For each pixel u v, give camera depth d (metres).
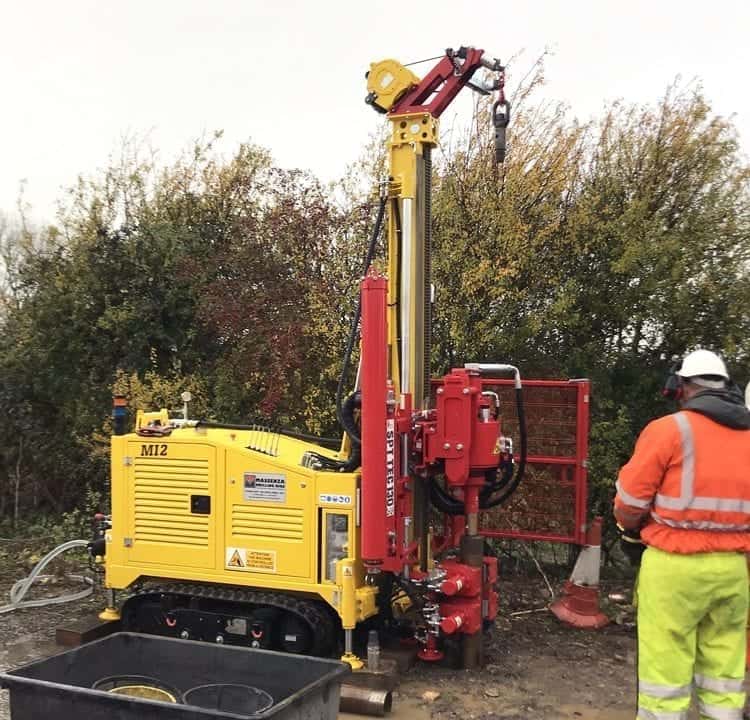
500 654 5.36
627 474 3.50
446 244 7.40
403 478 4.65
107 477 9.32
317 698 3.18
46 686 3.15
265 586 4.84
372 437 4.39
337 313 7.87
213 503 4.97
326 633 4.82
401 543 4.62
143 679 3.73
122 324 9.05
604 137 8.05
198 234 9.38
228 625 4.92
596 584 6.13
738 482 3.35
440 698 4.56
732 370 7.29
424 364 5.10
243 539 4.90
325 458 4.93
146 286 9.27
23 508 9.96
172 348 9.23
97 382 9.37
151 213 9.67
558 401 6.39
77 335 9.42
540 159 7.75
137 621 5.27
